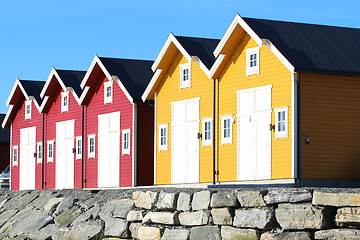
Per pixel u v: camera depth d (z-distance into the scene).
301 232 16.97
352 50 28.11
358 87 27.00
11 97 46.72
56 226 27.44
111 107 36.75
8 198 37.25
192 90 31.33
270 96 26.88
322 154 26.02
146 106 35.34
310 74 26.06
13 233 28.77
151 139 35.25
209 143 30.09
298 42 27.28
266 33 27.20
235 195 19.12
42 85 46.03
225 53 28.86
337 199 16.41
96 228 24.75
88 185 38.47
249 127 27.89
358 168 26.69
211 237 19.61
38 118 44.66
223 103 29.38
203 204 20.20
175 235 20.92
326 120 26.19
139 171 34.72
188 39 32.00
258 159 27.34
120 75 36.12
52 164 42.66
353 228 16.11
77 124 39.97
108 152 36.81
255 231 18.12
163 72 33.09
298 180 25.50
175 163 32.12
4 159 58.75
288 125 25.94
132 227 23.27
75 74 41.38
